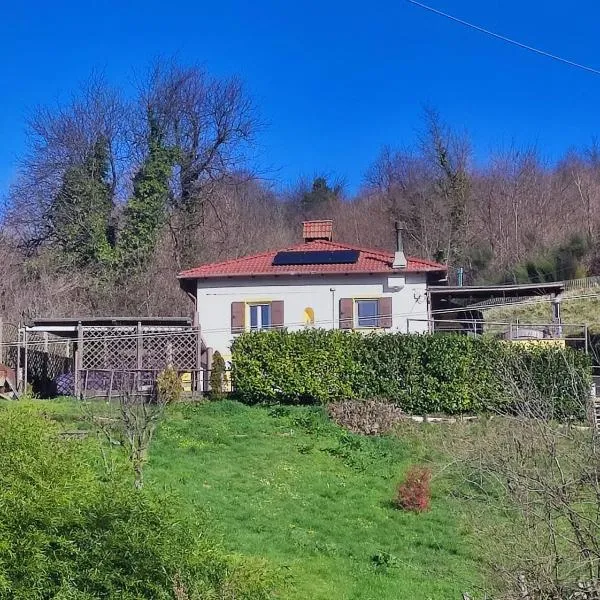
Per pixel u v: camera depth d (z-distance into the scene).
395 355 20.42
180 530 6.12
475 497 9.82
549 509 6.77
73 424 13.95
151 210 40.25
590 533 6.59
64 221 39.50
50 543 5.31
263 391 20.61
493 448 8.16
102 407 16.33
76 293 37.69
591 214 49.66
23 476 5.95
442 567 10.72
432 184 52.56
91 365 22.53
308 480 14.24
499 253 49.94
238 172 45.00
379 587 9.75
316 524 11.95
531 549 6.86
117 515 5.70
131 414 11.39
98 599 5.21
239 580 6.23
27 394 16.66
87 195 39.69
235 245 44.03
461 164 52.12
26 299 34.81
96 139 40.38
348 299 25.66
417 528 12.28
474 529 8.31
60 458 6.44
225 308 26.12
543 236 49.53
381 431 18.25
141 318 23.89
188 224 42.50
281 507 12.50
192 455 15.09
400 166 54.66
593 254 44.97
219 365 21.36
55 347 25.83
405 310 25.47
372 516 12.66
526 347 20.86
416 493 13.13
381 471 15.33
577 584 6.49
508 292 26.94
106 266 39.34
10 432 6.64
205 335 26.05
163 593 5.46
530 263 44.72
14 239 38.84
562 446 7.27
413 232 52.69
